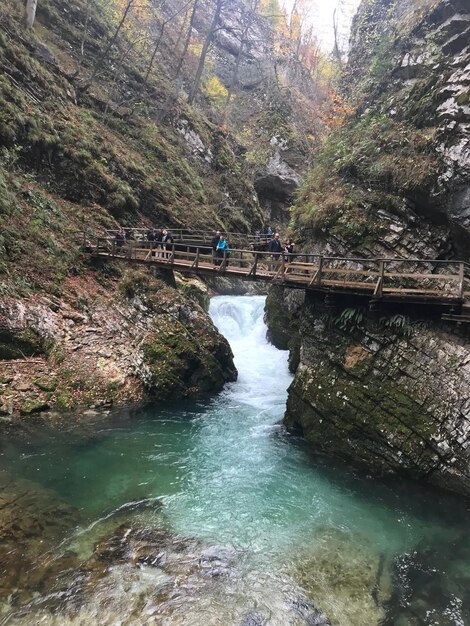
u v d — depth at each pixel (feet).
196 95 130.11
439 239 42.80
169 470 35.50
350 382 39.17
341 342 41.19
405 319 36.68
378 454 35.83
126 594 21.56
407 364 35.96
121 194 74.13
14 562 22.61
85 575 22.50
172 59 129.70
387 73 58.13
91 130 76.23
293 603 22.09
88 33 95.40
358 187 48.70
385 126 49.67
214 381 54.44
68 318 48.91
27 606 20.15
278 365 63.36
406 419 34.73
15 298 45.03
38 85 70.28
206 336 57.00
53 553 23.80
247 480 34.86
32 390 40.45
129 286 56.49
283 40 179.01
